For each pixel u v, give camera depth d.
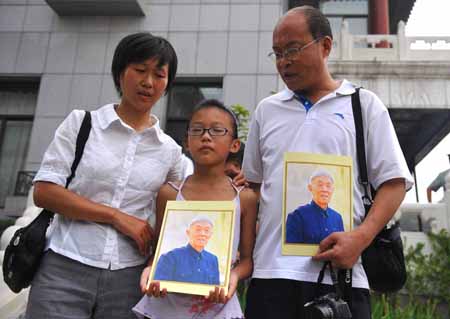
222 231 1.96
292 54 2.03
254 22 8.85
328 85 2.17
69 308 1.99
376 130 2.04
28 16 9.36
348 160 1.94
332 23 10.83
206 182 2.23
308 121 2.09
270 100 2.31
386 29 10.34
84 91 8.81
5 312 3.38
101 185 2.14
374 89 8.17
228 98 8.44
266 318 1.90
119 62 2.22
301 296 1.85
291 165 1.93
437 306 4.93
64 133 2.19
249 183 2.42
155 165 2.28
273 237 1.99
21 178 8.49
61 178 2.11
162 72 2.22
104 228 2.10
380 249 1.92
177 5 9.18
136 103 2.23
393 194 1.93
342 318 1.67
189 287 1.85
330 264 1.83
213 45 8.81
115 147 2.21
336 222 1.85
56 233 2.14
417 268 5.04
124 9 8.96
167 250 1.97
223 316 1.93
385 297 4.58
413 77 8.16
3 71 9.05
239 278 1.99
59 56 9.06
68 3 8.79
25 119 9.35
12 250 2.13
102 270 2.06
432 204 5.52
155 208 2.37
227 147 2.22
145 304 2.01
